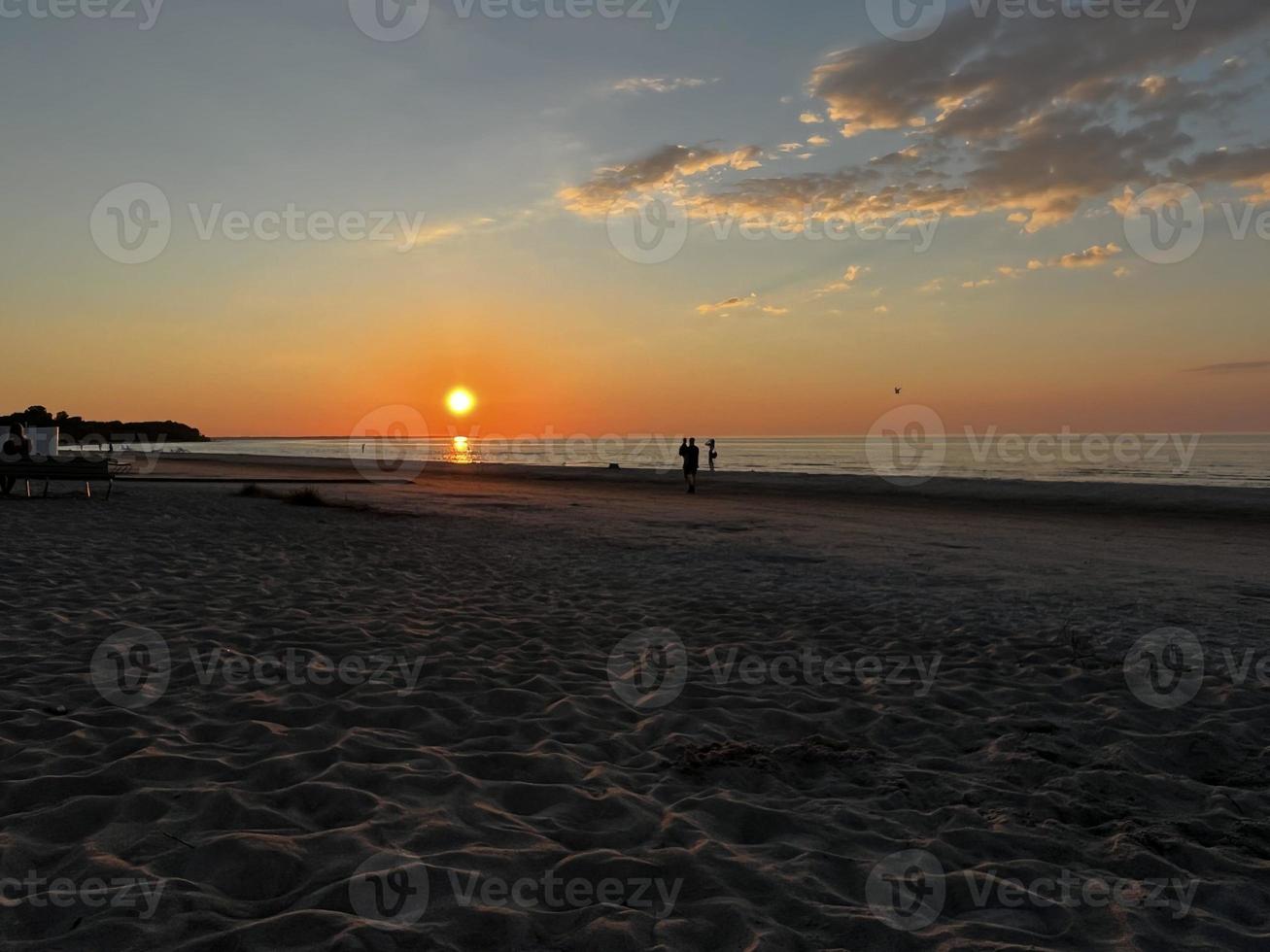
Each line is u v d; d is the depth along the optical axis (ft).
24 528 38.52
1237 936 9.12
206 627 21.16
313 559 34.40
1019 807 12.47
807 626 24.72
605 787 12.63
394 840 10.31
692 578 33.09
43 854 9.59
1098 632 24.04
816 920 9.15
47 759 12.30
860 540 48.08
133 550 33.47
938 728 16.06
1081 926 9.25
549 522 56.13
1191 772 14.12
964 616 26.21
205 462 154.10
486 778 12.87
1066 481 118.11
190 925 8.23
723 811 12.00
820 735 15.51
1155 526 58.44
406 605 25.61
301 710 15.28
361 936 8.12
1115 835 11.57
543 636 22.52
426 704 16.24
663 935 8.68
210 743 13.50
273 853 9.72
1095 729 15.94
